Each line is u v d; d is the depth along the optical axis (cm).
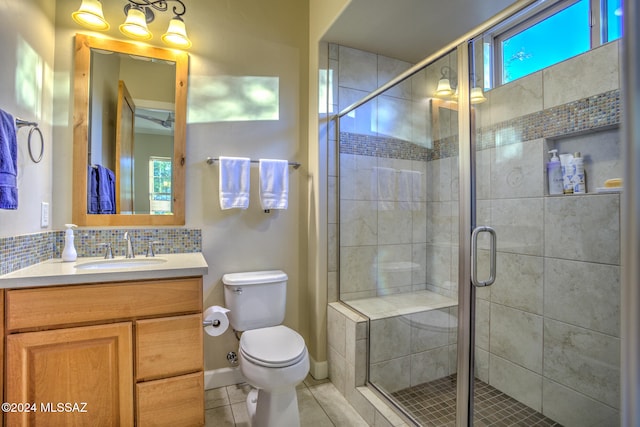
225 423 172
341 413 181
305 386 210
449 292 178
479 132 172
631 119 35
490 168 178
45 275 132
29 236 154
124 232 191
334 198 226
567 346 158
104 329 140
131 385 144
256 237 221
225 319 177
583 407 152
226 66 215
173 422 150
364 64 235
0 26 131
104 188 189
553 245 164
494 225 182
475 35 157
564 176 161
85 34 185
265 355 150
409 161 203
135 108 196
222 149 213
